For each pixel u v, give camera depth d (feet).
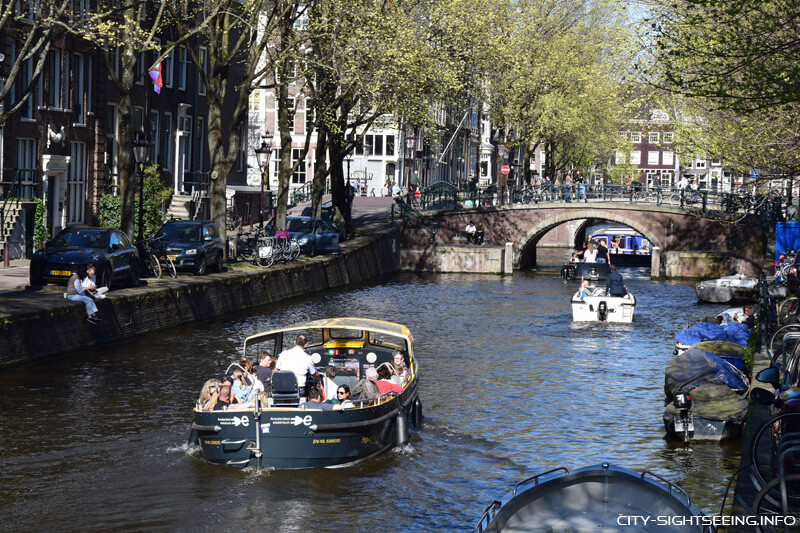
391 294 151.02
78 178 145.28
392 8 147.02
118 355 87.10
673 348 103.65
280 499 50.55
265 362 63.87
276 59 129.70
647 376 86.43
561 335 111.75
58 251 96.17
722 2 68.59
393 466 56.85
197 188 187.11
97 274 95.30
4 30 119.75
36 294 91.76
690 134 103.19
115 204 149.69
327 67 136.98
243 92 126.21
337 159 169.48
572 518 30.66
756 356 73.20
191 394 73.56
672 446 61.11
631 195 205.26
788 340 52.65
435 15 158.81
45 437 61.05
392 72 143.84
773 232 188.65
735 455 58.65
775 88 67.21
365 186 285.23
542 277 189.57
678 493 31.58
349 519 47.78
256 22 123.95
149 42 104.47
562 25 237.66
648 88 102.12
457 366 89.92
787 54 68.44
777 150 96.94
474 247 197.98
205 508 49.03
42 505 49.16
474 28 182.70
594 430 65.57
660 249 198.80
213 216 129.70
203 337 98.63
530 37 230.89
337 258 158.30
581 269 165.68
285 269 135.64
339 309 128.98
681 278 192.54
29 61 130.00
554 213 205.98
